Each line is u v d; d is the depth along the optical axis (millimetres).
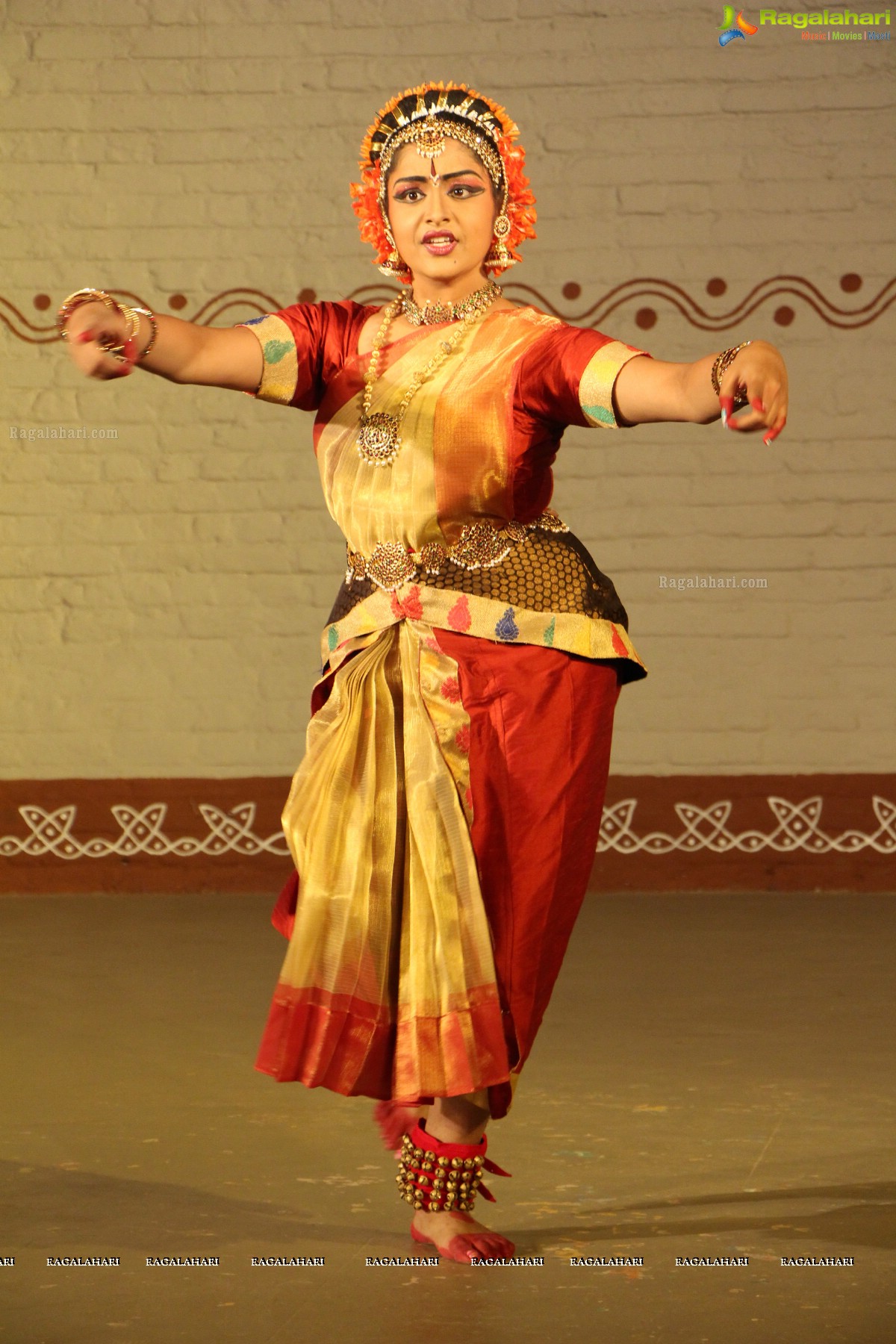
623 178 11336
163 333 4219
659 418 3941
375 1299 3822
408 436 4289
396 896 4223
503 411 4223
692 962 8656
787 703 11320
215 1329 3625
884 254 11250
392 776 4262
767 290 11289
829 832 11281
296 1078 4145
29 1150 5242
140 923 10180
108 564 11547
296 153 11469
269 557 11531
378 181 4617
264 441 11523
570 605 4344
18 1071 6355
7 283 11516
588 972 8391
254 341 4418
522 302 11383
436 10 11383
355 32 11430
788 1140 5277
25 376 11523
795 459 11305
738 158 11281
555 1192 4734
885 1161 5027
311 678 11547
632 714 11375
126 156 11477
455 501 4273
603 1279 3957
